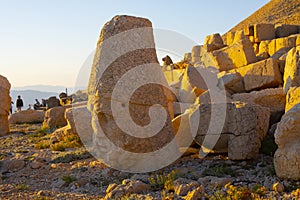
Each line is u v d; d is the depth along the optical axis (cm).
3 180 731
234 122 720
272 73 1108
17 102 2455
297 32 1762
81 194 605
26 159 877
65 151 956
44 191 633
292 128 562
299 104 582
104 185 646
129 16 747
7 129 1434
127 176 683
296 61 850
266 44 1609
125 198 541
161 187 592
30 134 1370
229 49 1384
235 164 703
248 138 702
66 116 1110
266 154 744
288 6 5066
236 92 1162
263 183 568
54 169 779
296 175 550
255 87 1127
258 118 723
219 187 555
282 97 967
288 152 562
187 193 541
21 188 661
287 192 520
